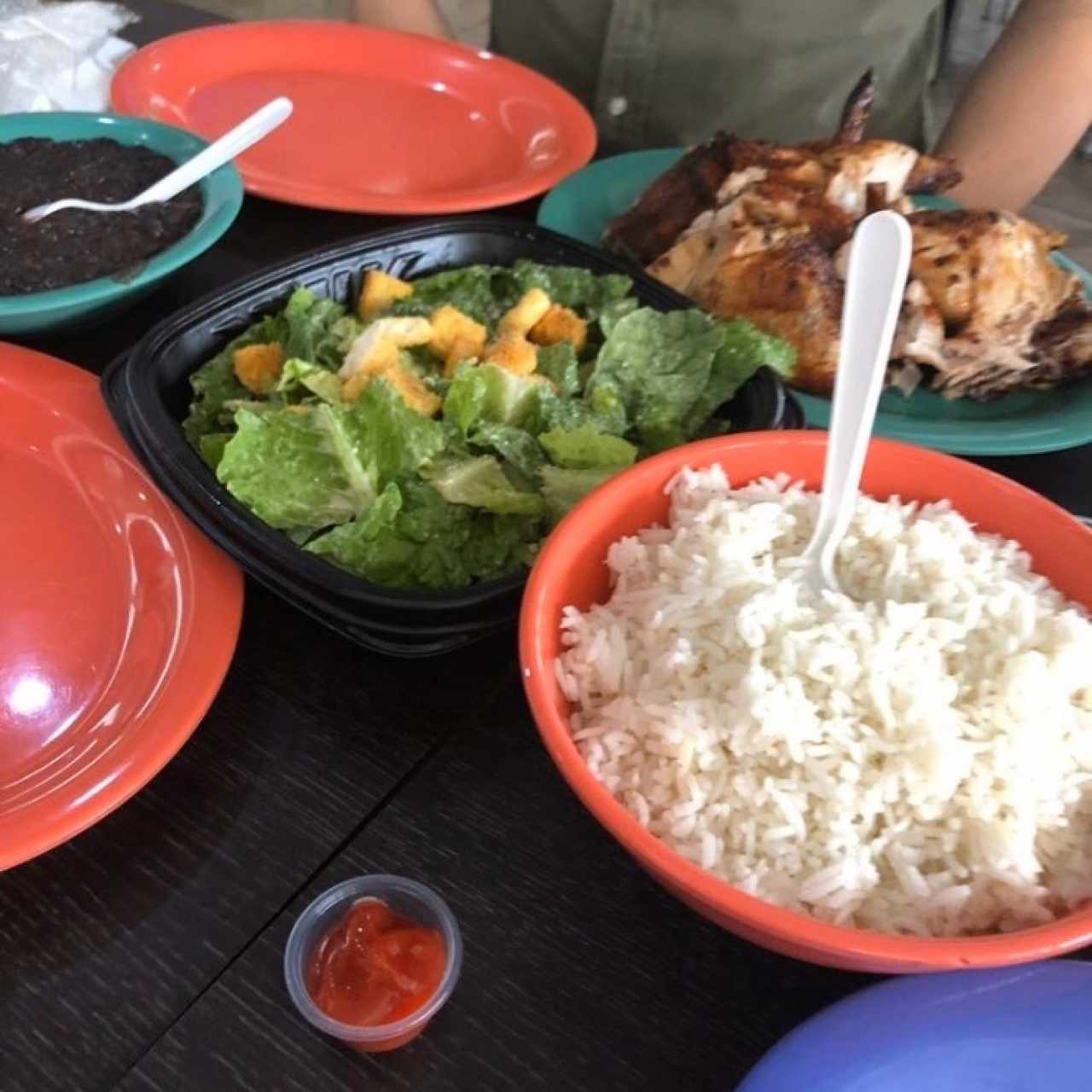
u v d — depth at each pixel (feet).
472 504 2.55
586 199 4.12
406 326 2.87
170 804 2.19
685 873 1.62
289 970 1.88
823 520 2.20
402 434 2.57
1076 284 3.67
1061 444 3.16
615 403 2.85
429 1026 1.88
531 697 1.85
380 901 1.99
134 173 3.70
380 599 2.17
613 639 2.10
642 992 1.95
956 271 3.45
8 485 2.74
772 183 3.75
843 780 1.88
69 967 1.94
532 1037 1.88
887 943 1.57
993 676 2.01
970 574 2.18
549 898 2.08
